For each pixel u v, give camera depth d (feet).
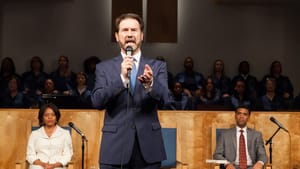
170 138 25.93
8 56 43.75
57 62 43.98
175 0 44.04
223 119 26.73
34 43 43.91
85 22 44.19
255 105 35.06
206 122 26.78
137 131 12.15
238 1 44.37
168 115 26.68
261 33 44.34
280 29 44.39
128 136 12.17
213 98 35.91
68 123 25.66
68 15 44.16
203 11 44.37
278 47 44.34
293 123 26.91
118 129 12.26
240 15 44.39
